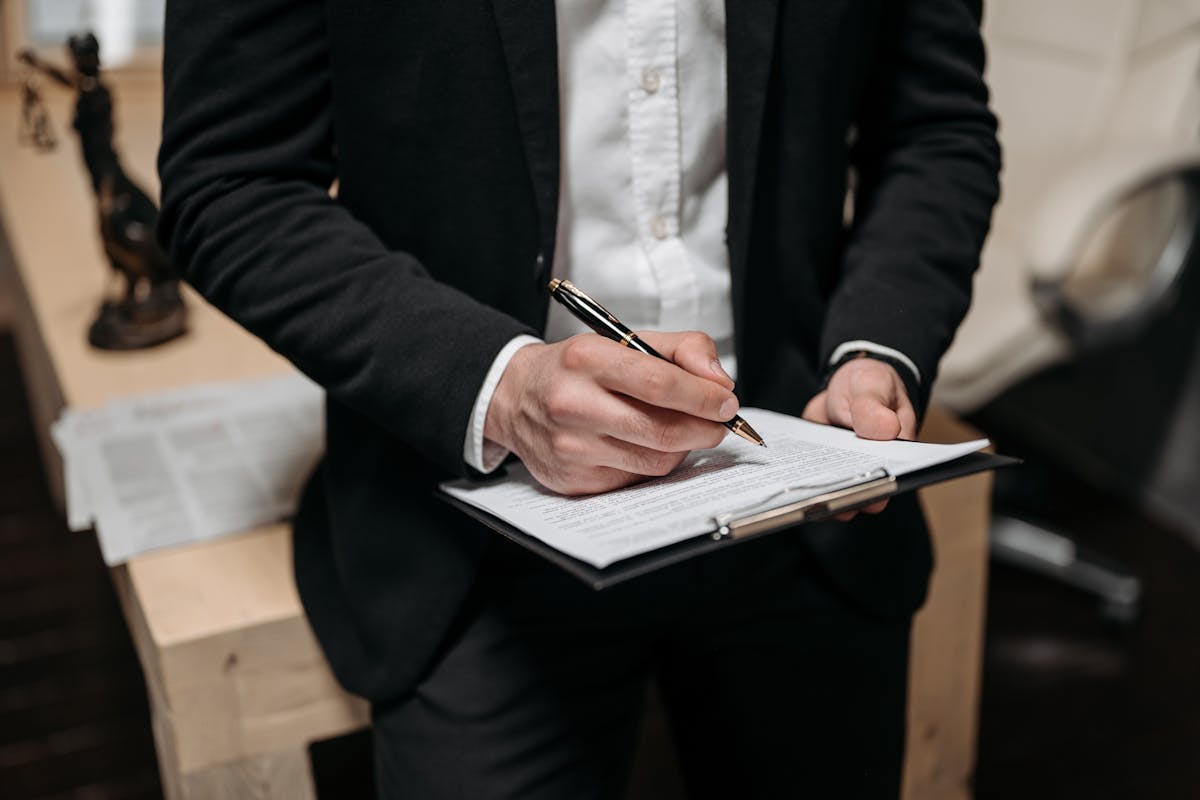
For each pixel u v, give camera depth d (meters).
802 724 0.89
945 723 1.35
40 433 2.26
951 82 0.89
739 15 0.75
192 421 1.35
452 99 0.74
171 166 0.75
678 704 0.95
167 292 1.57
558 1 0.76
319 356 0.73
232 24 0.72
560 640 0.84
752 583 0.86
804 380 0.88
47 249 1.84
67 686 1.86
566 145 0.79
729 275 0.84
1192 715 1.79
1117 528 2.29
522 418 0.69
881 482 0.65
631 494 0.68
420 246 0.79
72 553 2.22
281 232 0.73
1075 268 1.75
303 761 1.05
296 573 0.94
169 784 1.17
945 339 0.83
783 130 0.81
